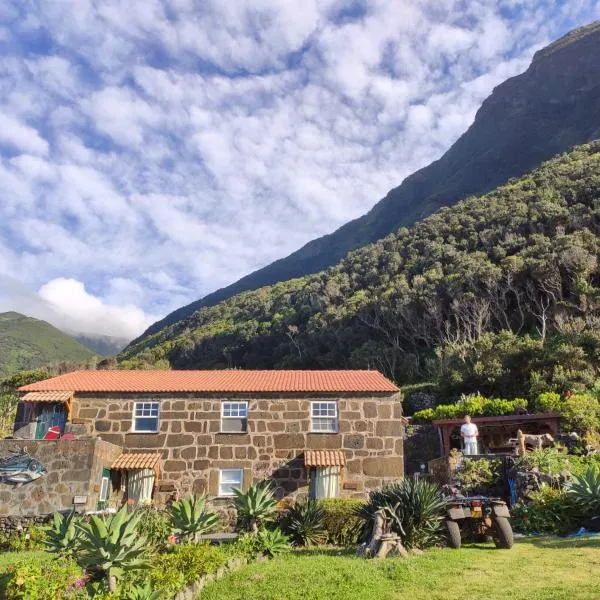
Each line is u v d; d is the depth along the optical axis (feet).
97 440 66.08
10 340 639.35
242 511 53.21
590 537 43.73
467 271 213.05
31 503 62.34
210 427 75.41
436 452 107.04
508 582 30.89
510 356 143.74
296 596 31.17
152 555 37.78
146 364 296.30
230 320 368.27
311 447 74.49
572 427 80.64
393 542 40.88
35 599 28.40
